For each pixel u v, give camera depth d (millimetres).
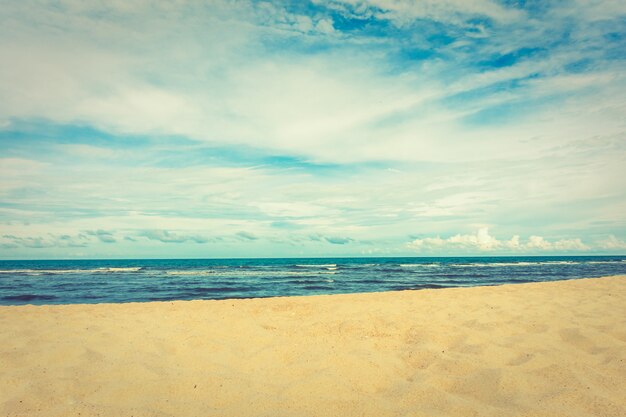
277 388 2934
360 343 4141
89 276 27234
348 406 2615
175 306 6961
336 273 31734
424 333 4512
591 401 2604
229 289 17891
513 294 8164
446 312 5980
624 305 6418
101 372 3160
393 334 4562
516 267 39719
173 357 3641
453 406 2557
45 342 4004
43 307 6793
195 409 2566
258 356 3701
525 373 3170
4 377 3021
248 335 4473
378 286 19328
